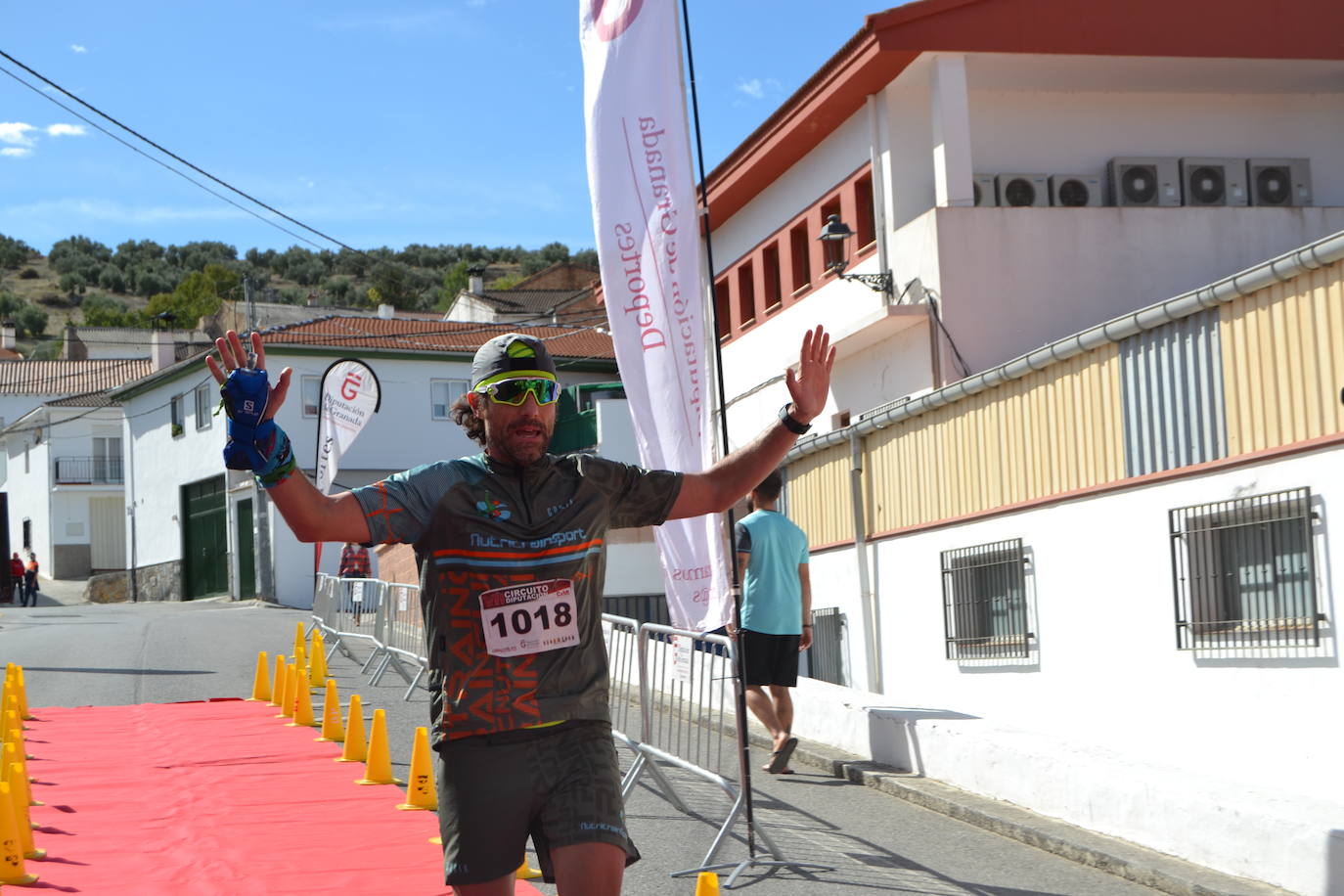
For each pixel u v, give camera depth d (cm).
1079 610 1159
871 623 1536
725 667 736
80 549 5794
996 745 820
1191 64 1786
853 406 1948
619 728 928
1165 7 1742
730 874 682
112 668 1756
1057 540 1190
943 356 1664
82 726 1181
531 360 367
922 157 1823
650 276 758
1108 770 726
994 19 1705
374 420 3981
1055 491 1197
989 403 1302
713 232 2533
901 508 1472
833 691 1095
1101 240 1708
